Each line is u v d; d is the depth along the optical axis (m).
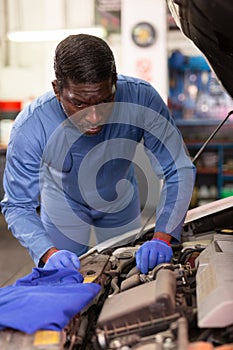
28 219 1.23
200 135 4.87
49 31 4.60
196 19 0.82
